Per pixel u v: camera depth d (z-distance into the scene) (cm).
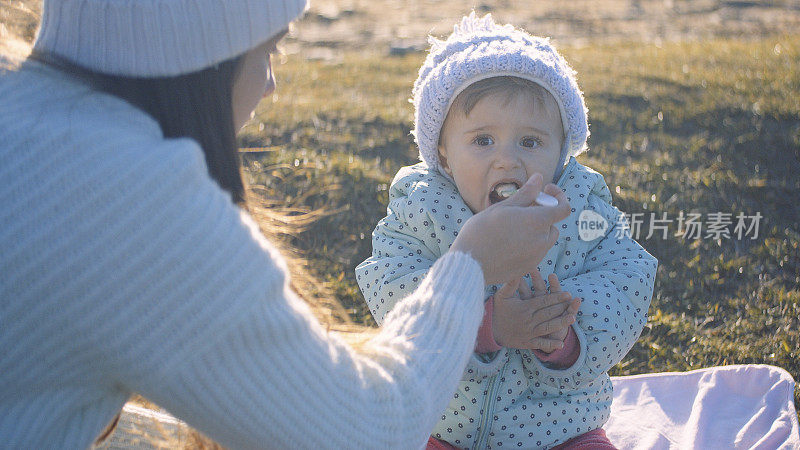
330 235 424
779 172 513
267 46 157
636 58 931
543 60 233
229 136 154
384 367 151
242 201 159
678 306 368
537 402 228
